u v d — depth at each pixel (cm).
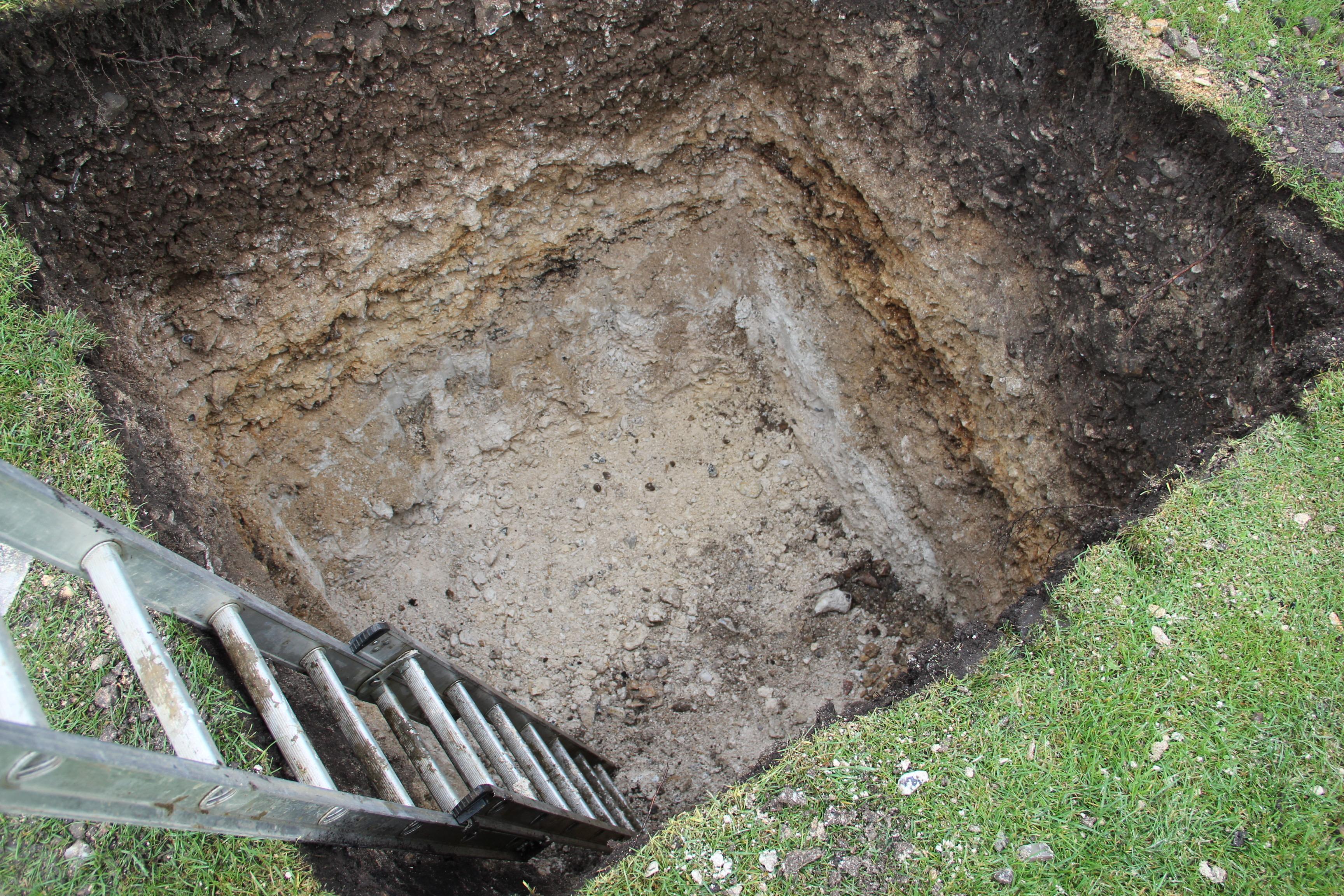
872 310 519
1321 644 311
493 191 498
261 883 273
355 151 444
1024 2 400
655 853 300
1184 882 274
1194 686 308
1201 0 402
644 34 473
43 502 217
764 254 583
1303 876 271
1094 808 289
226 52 385
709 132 535
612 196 543
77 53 356
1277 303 362
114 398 378
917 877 282
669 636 588
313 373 496
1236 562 331
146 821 195
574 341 597
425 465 570
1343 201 357
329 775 265
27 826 269
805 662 563
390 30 415
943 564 534
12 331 358
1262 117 370
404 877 299
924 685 333
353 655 313
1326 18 402
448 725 314
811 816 298
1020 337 445
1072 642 324
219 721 288
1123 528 349
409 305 513
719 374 634
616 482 626
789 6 468
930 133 448
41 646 302
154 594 257
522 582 593
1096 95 394
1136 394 400
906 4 435
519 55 452
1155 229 389
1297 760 291
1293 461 346
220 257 436
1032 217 427
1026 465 454
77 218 389
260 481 489
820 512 616
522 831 327
